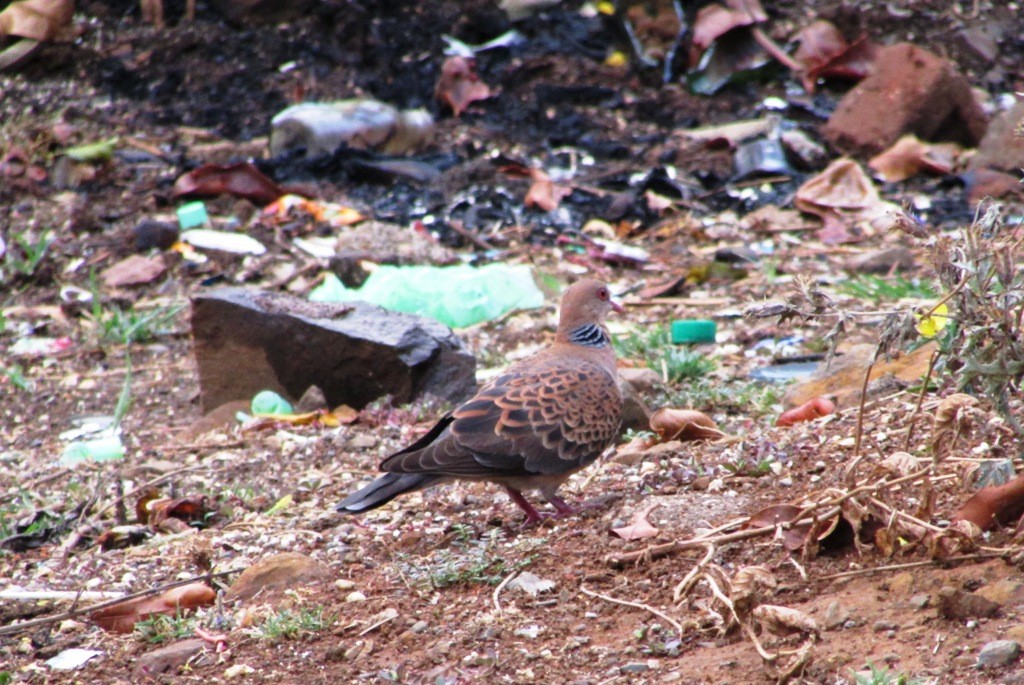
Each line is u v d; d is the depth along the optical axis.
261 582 7.90
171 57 21.38
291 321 12.21
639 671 6.19
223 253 16.58
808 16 22.03
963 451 7.92
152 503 9.80
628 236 17.03
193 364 14.24
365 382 12.09
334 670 6.66
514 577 7.50
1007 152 17.73
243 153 19.19
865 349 10.73
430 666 6.55
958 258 6.65
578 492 9.04
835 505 6.86
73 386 13.67
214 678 6.73
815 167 18.52
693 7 21.72
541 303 15.05
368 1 22.28
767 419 10.43
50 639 7.62
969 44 21.25
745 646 6.27
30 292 16.06
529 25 22.30
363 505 7.80
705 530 7.64
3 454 11.88
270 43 21.72
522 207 17.73
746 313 7.06
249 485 10.35
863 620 6.23
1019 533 6.53
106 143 19.02
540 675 6.30
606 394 8.55
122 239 17.08
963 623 5.97
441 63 21.41
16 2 21.38
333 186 18.31
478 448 8.03
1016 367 6.42
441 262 15.99
